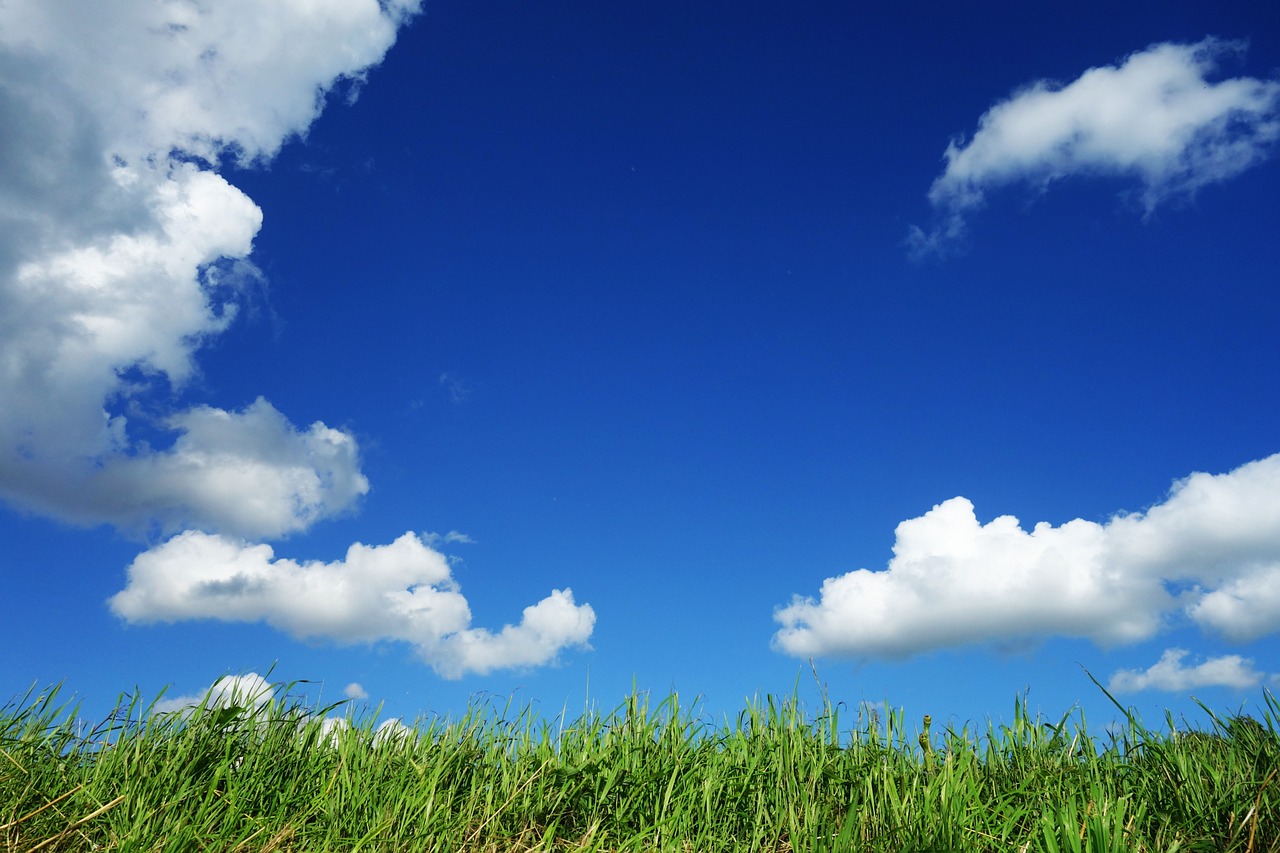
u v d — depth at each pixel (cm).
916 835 398
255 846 402
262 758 476
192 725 468
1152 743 447
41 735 446
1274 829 366
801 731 530
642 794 473
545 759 506
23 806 395
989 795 453
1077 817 387
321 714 512
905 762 492
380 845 416
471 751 519
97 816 393
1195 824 388
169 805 407
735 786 479
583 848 426
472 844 433
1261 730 434
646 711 554
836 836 411
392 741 528
